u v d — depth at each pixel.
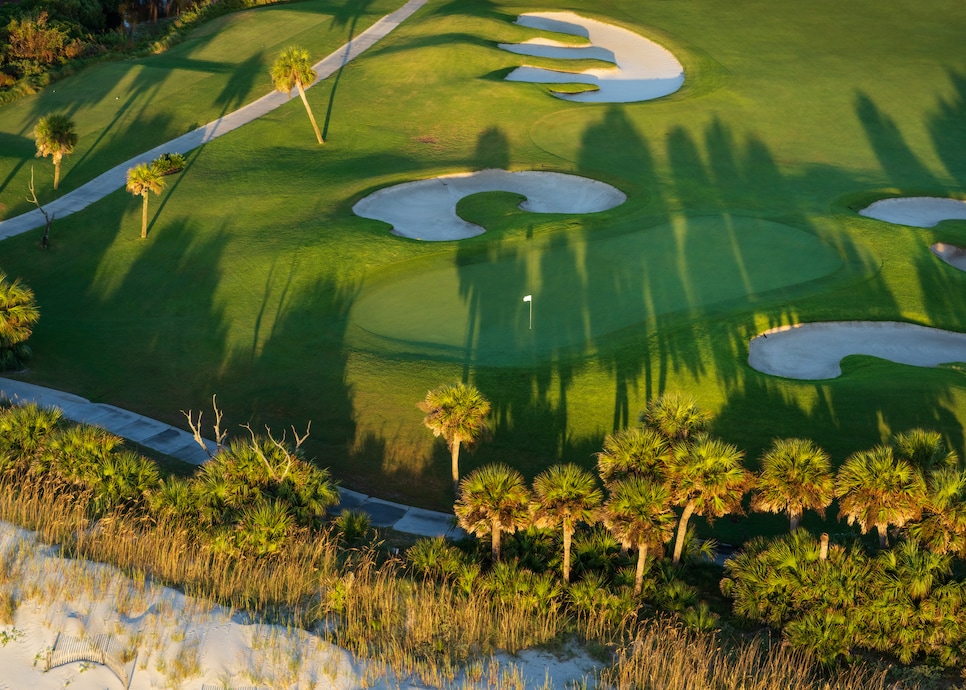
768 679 21.89
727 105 79.38
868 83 84.69
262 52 88.44
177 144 69.31
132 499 28.78
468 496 26.08
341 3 103.62
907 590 23.98
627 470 26.41
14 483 28.73
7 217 58.66
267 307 48.12
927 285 50.22
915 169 69.31
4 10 94.75
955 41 94.25
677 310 46.25
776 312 46.09
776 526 32.34
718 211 59.56
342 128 72.75
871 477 25.70
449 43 86.50
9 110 75.00
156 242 55.59
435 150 69.56
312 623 23.12
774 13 101.00
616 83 84.81
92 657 20.95
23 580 23.14
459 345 43.41
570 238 54.84
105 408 39.41
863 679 22.53
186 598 23.20
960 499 25.11
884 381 39.75
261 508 26.94
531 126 73.69
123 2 112.62
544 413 38.16
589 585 25.02
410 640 22.69
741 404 38.38
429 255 52.78
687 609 24.66
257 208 59.69
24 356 42.81
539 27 96.31
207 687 20.50
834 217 59.31
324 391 40.38
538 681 21.66
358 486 34.50
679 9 102.00
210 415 39.16
